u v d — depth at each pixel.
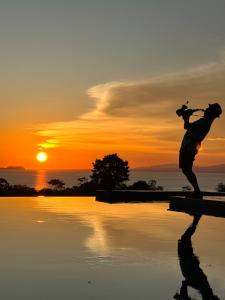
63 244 7.25
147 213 12.55
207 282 4.89
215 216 11.72
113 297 4.33
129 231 8.85
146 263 5.84
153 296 4.36
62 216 11.55
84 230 8.95
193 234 8.48
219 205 11.66
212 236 8.22
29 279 5.01
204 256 6.31
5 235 8.20
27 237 7.99
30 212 12.59
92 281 4.93
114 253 6.52
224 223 10.23
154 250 6.76
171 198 13.76
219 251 6.70
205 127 12.53
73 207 14.41
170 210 13.53
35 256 6.29
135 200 17.42
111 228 9.33
